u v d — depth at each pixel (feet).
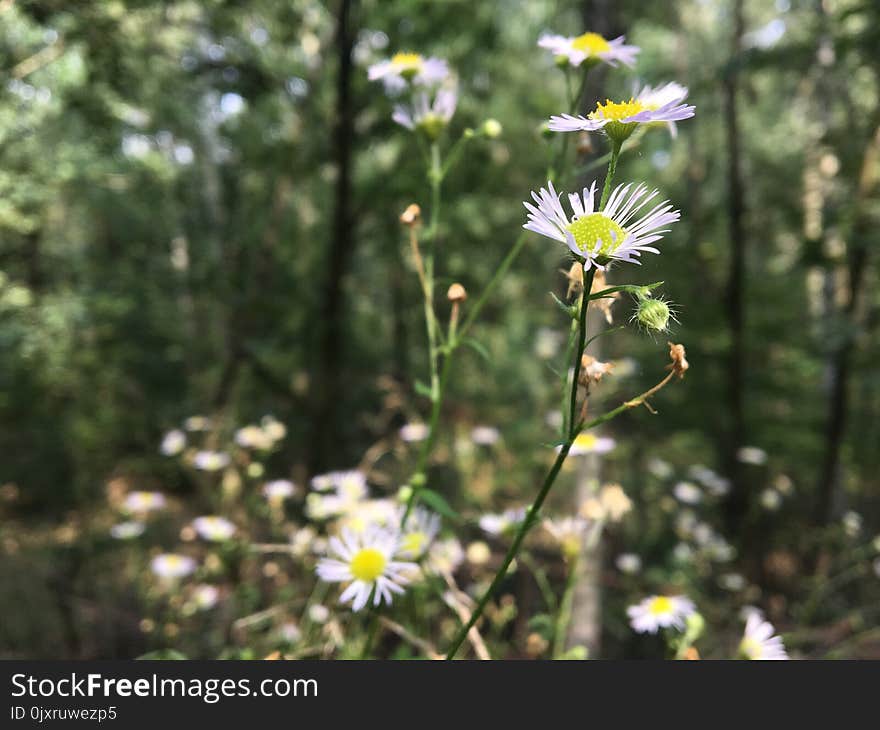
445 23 24.07
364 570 4.64
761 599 15.47
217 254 29.99
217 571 8.58
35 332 23.53
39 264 25.61
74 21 15.69
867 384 23.98
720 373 25.09
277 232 26.89
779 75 27.37
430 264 5.43
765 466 24.29
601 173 6.18
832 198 22.06
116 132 21.62
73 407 28.22
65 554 12.97
